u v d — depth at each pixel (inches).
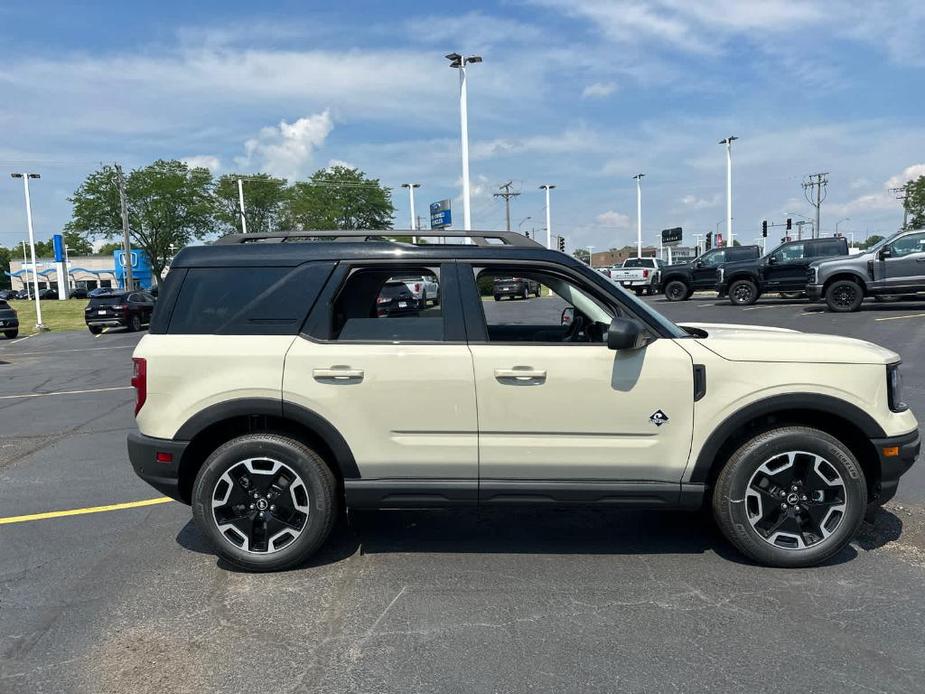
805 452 145.8
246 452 150.0
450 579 148.9
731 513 148.5
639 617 130.6
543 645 121.3
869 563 152.6
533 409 146.1
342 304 153.9
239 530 153.0
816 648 118.7
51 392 451.5
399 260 152.3
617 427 146.2
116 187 2097.7
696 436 146.1
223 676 113.3
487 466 148.6
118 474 240.4
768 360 145.8
